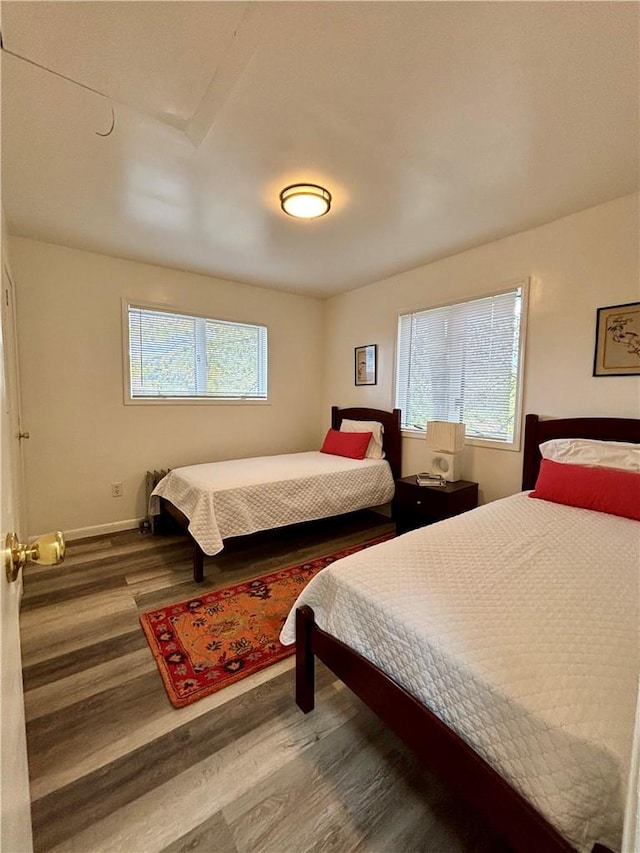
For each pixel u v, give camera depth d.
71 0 1.10
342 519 3.78
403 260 3.23
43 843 1.04
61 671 1.68
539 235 2.56
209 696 1.55
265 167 1.92
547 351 2.55
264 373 4.21
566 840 0.75
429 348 3.37
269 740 1.36
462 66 1.32
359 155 1.82
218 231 2.67
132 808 1.13
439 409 3.31
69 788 1.18
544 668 0.90
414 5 1.12
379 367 3.88
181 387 3.67
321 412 4.68
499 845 1.05
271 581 2.47
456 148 1.77
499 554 1.46
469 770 0.90
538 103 1.50
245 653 1.80
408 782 1.21
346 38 1.22
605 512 1.93
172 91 1.45
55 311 2.97
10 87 1.42
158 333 3.51
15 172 1.97
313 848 1.04
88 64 1.32
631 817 0.45
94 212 2.40
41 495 3.00
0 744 0.51
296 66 1.33
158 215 2.44
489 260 2.86
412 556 1.44
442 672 0.99
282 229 2.64
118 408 3.31
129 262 3.28
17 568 0.66
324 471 3.10
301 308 4.41
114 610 2.14
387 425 3.69
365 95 1.45
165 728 1.40
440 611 1.11
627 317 2.21
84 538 3.18
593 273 2.33
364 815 1.12
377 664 1.17
